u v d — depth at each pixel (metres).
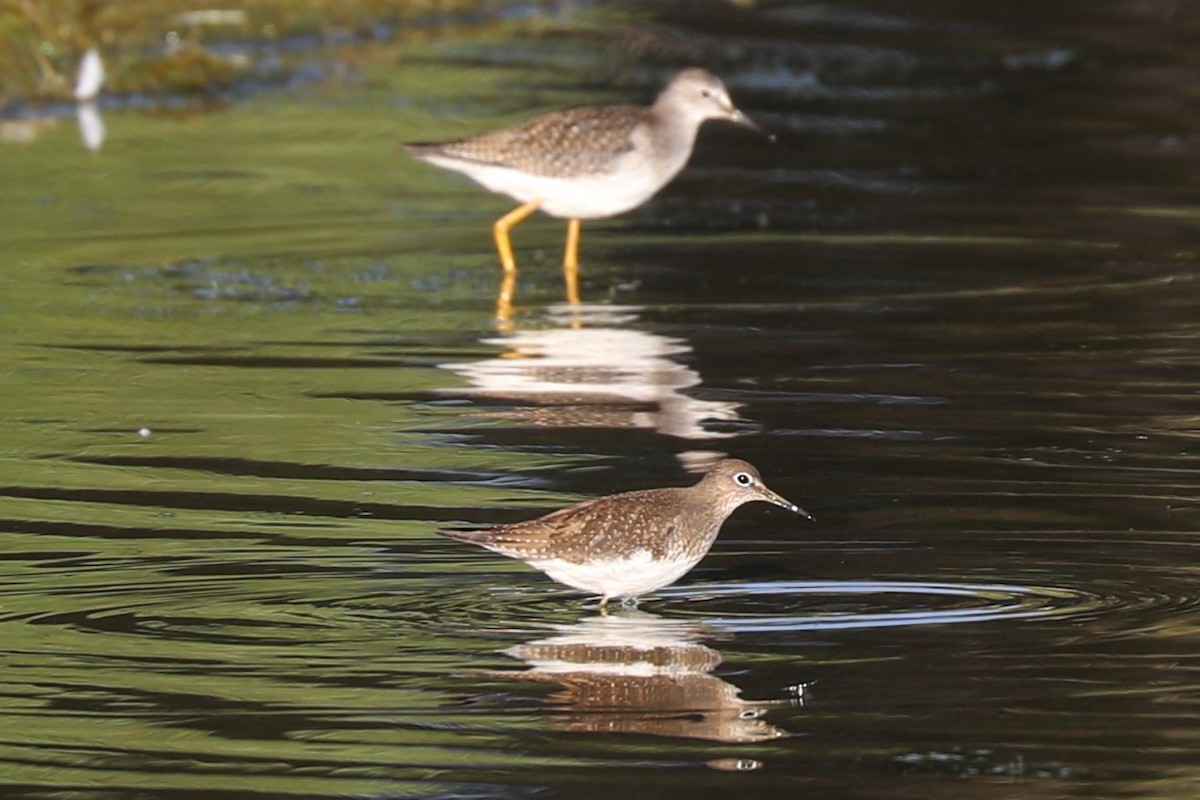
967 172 23.84
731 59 29.91
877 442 14.96
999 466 14.35
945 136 25.59
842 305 18.78
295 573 12.43
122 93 26.81
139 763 9.96
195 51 27.89
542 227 22.22
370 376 16.83
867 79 28.72
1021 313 18.41
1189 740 10.19
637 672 10.96
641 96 27.27
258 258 20.62
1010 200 22.55
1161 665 11.00
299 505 13.72
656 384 16.50
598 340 17.78
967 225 21.59
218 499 13.84
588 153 19.97
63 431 15.42
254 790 9.70
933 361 17.05
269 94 27.33
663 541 11.83
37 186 23.08
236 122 26.05
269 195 23.05
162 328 18.22
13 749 10.11
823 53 30.25
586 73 28.78
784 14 32.97
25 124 25.66
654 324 18.31
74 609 11.84
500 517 13.42
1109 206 22.17
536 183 20.09
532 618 11.76
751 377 16.66
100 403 16.12
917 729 10.31
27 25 27.08
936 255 20.45
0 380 16.66
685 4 33.78
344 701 10.62
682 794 9.64
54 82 26.64
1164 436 15.00
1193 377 16.50
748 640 11.42
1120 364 16.88
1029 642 11.32
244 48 28.70
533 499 13.80
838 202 22.72
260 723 10.38
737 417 15.62
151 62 27.44
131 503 13.79
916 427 15.30
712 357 17.25
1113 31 31.25
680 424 15.46
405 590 12.18
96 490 14.07
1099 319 18.17
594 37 31.17
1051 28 31.58
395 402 16.12
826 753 10.06
